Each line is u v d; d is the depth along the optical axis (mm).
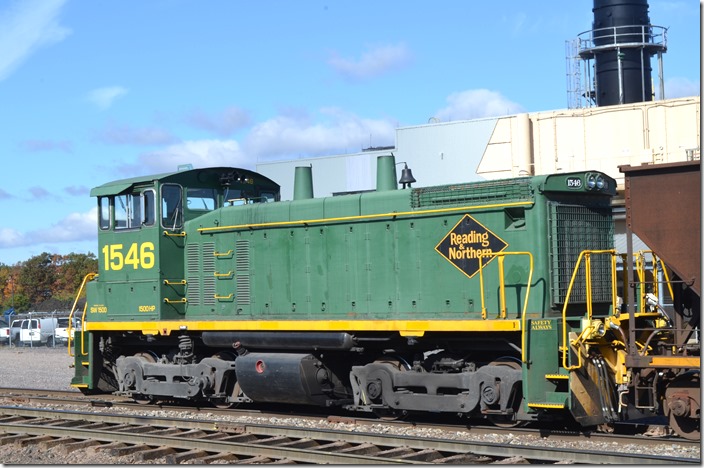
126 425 12508
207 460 10117
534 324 10852
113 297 15719
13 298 61125
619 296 12391
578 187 11602
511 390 11000
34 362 29078
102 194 15703
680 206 10188
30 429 12383
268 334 13523
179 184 15148
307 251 13578
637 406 10602
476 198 11914
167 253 14945
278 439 10828
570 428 11852
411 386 12148
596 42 31500
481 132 30219
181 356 14906
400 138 31844
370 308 12859
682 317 10898
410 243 12500
